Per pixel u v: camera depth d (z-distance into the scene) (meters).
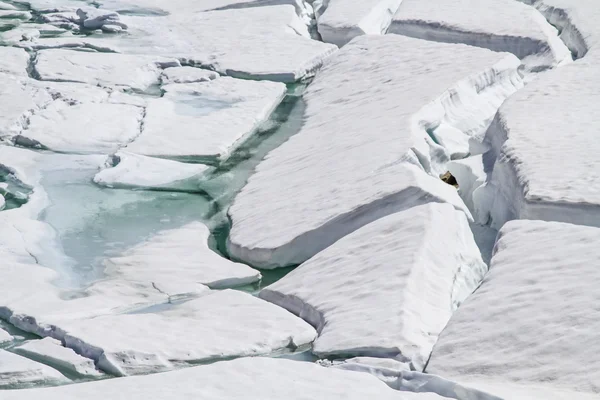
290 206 40.81
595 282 27.64
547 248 30.73
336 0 86.88
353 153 45.41
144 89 63.47
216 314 31.67
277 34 76.25
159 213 42.88
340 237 37.72
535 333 25.98
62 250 38.19
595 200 35.22
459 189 45.62
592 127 44.62
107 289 34.09
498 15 75.31
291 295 32.62
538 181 37.75
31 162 49.00
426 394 22.56
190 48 73.06
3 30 77.06
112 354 28.00
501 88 59.84
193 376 24.17
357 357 27.28
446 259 32.72
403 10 79.56
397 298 29.84
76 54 69.00
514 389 23.27
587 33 68.62
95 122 55.16
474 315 27.78
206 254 37.78
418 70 60.56
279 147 51.75
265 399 22.25
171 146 51.38
